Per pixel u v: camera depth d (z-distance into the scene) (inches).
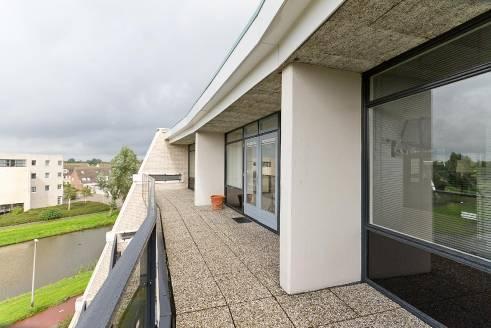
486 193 72.7
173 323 86.2
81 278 621.6
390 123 106.4
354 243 118.0
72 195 1822.1
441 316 85.0
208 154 341.7
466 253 77.3
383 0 66.4
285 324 87.7
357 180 118.6
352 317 91.5
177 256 152.2
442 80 84.0
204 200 337.1
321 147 112.4
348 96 117.1
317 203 111.8
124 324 34.8
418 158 94.0
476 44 74.4
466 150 78.3
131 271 37.2
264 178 227.3
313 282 111.0
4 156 1437.0
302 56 102.6
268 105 191.0
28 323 434.9
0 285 599.5
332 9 72.1
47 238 989.8
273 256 152.7
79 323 22.8
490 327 72.9
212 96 204.5
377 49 95.8
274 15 92.8
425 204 91.0
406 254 98.7
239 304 100.3
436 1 66.3
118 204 1476.4
